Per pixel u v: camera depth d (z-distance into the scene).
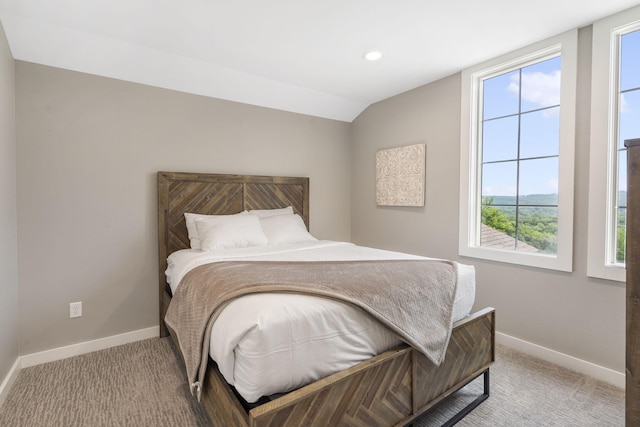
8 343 2.05
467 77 2.85
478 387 2.04
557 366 2.31
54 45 2.27
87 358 2.44
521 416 1.76
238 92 3.18
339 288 1.50
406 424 1.52
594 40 2.10
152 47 2.48
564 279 2.30
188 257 2.42
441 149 3.09
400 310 1.54
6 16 2.00
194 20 2.11
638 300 0.99
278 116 3.57
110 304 2.65
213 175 3.10
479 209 2.88
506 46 2.46
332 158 4.02
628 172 1.01
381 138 3.74
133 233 2.74
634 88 2.01
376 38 2.35
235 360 1.25
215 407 1.39
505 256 2.62
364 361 1.41
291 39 2.37
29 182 2.31
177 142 2.94
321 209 3.94
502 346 2.63
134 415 1.77
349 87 3.33
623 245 2.08
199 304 1.63
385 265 1.98
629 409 1.01
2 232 1.96
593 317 2.16
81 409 1.82
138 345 2.67
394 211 3.60
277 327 1.22
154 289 2.85
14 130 2.23
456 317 1.84
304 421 1.18
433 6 1.96
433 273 1.84
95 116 2.56
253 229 2.85
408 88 3.36
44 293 2.38
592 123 2.12
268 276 1.71
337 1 1.92
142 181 2.78
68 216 2.46
